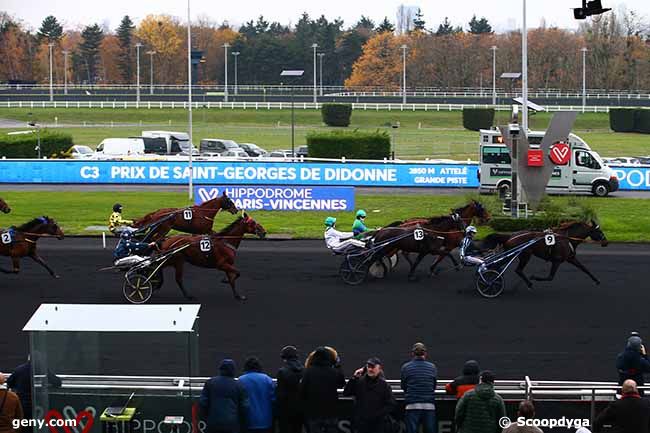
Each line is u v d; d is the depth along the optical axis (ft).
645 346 80.38
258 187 153.99
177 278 94.84
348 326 86.12
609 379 70.74
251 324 86.69
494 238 99.30
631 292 101.09
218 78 644.69
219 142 265.95
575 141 188.65
